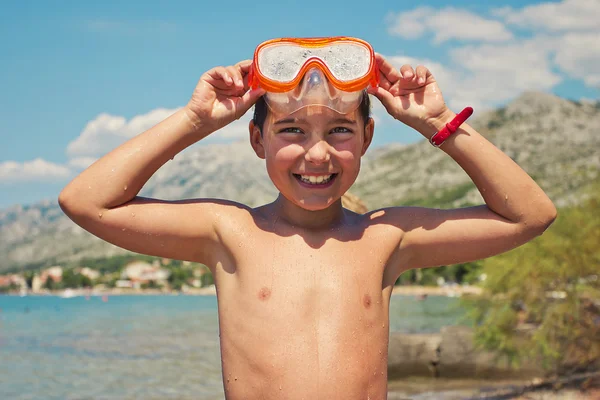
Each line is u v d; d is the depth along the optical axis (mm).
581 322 15336
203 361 25859
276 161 2543
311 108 2463
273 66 2508
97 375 22359
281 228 2646
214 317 58562
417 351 19922
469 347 19734
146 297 147625
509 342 16203
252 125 2781
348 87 2439
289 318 2479
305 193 2537
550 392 14727
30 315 67938
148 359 26641
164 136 2650
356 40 2527
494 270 16062
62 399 17812
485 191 2748
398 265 2768
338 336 2473
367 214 2842
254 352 2477
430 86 2764
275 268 2551
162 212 2656
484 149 2713
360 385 2469
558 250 15055
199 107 2643
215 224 2680
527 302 15734
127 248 2676
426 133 2764
